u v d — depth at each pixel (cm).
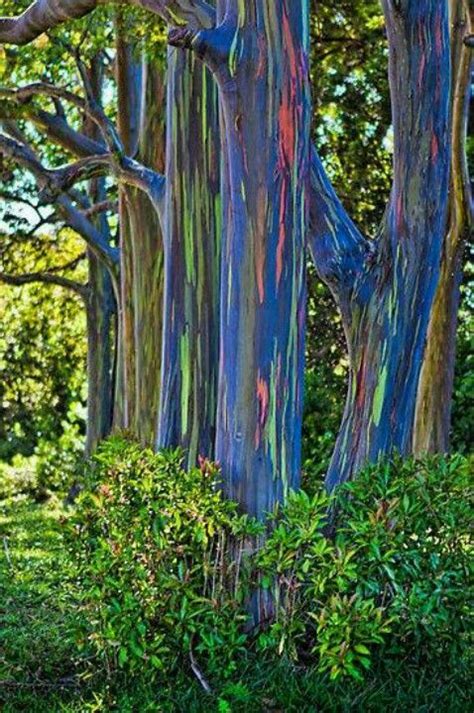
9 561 1130
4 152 1220
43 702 649
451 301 1333
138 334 1296
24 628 821
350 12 1661
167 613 648
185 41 681
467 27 1247
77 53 1189
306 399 1680
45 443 2484
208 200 834
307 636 679
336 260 747
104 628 653
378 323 738
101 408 2053
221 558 672
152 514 680
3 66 1249
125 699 626
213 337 828
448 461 698
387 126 1814
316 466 801
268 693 623
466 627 645
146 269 1288
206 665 666
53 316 2548
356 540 639
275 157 689
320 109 1761
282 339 701
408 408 752
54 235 2358
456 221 1298
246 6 683
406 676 652
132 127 1498
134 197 1273
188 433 821
